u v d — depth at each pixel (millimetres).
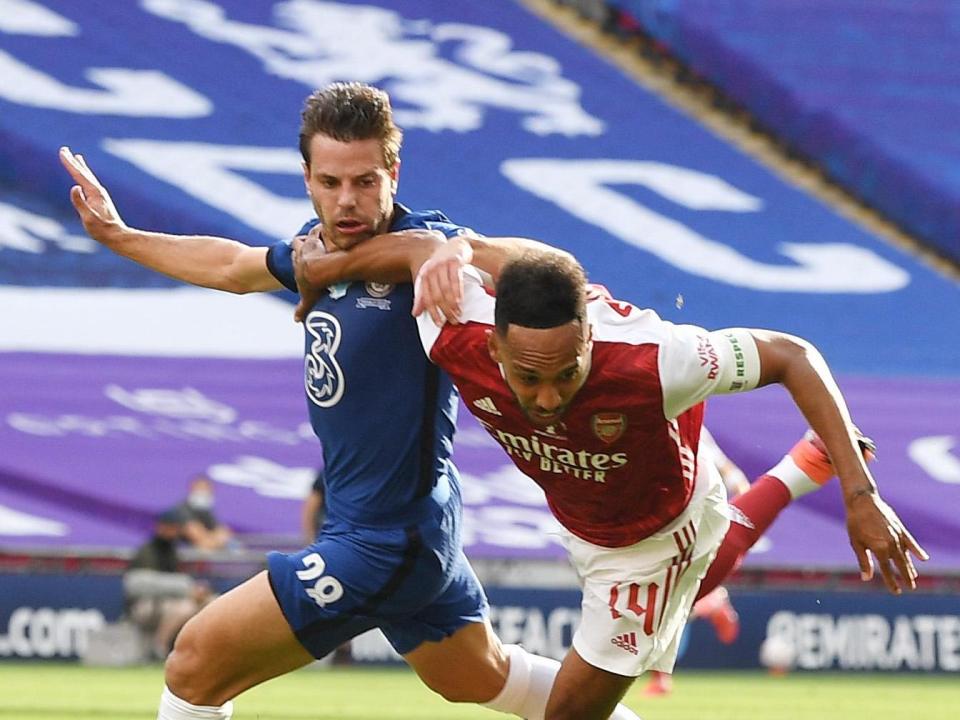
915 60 33875
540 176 32625
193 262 9680
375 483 9031
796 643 26547
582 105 33188
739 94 33406
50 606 25703
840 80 33594
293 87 32594
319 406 9148
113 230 9844
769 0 33938
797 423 29250
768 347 8062
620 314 8180
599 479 8570
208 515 26047
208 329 29531
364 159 8516
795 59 33625
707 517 9352
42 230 30250
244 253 9555
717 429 29188
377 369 8914
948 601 27062
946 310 32000
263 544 27734
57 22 32125
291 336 29672
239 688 9070
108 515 27656
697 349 8000
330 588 8922
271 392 29172
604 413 8109
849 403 30453
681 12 33594
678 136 33188
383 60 33062
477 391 8367
